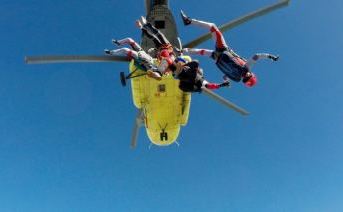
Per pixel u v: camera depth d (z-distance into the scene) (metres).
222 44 9.30
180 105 14.34
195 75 9.11
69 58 11.82
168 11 13.10
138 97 13.92
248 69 8.96
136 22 9.95
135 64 10.57
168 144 16.31
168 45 9.77
